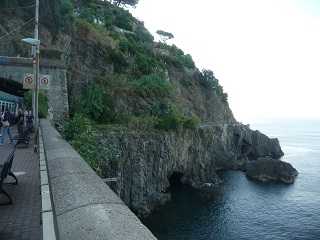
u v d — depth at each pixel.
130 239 3.09
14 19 49.56
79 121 21.30
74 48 65.94
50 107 38.34
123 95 69.00
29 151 17.48
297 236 45.00
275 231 46.69
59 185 5.82
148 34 131.12
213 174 80.38
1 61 35.69
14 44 46.78
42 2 54.56
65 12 65.94
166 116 71.25
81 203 4.42
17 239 6.09
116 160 48.62
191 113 95.81
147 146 59.41
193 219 50.81
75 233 3.58
